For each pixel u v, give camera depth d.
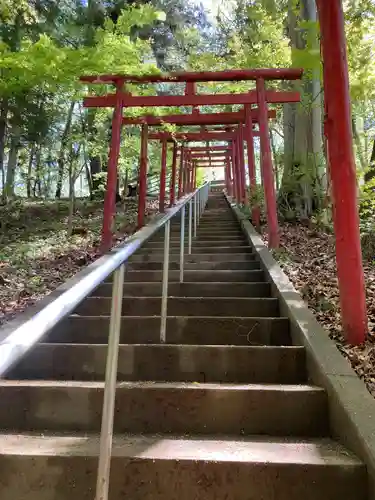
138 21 6.07
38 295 3.92
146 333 2.88
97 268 1.32
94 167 12.78
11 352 0.82
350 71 5.82
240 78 5.38
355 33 5.70
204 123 7.68
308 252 5.00
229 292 3.73
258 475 1.55
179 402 1.98
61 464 1.60
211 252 5.54
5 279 4.44
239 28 8.95
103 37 5.41
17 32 6.26
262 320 2.85
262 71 5.27
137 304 3.34
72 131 7.92
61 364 2.42
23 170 14.06
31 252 6.13
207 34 10.54
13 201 10.39
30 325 0.93
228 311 3.29
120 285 1.49
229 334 2.85
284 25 7.46
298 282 3.68
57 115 8.82
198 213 8.13
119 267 1.50
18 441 1.79
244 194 8.61
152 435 1.91
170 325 2.88
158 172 13.66
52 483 1.59
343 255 2.54
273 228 5.20
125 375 2.37
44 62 5.09
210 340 2.85
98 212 10.77
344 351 2.36
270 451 1.67
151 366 2.38
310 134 7.09
